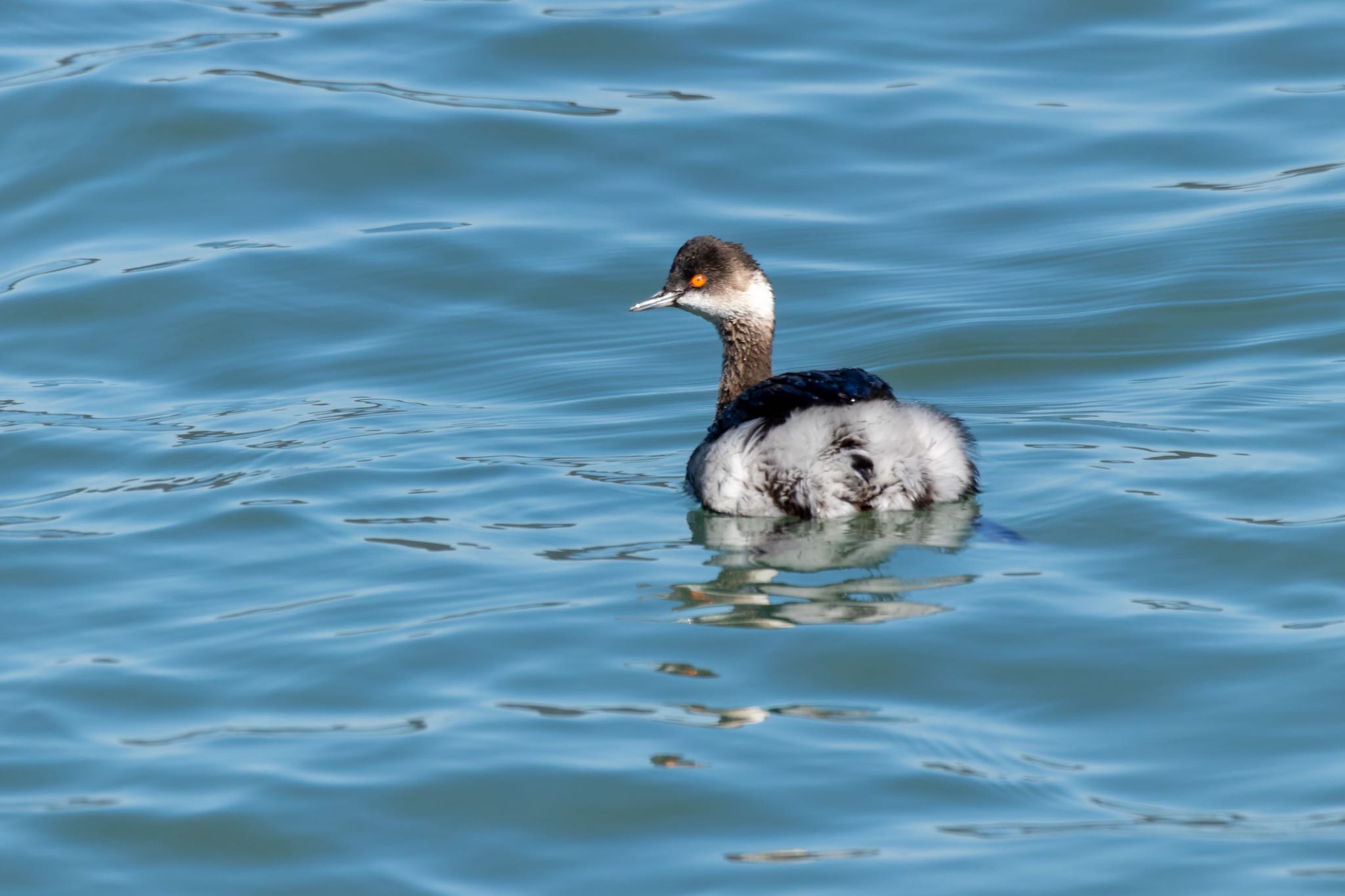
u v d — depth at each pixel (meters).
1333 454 13.78
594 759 9.60
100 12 24.95
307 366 17.66
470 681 10.62
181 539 13.22
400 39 23.88
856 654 10.77
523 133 21.66
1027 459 14.19
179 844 9.09
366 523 13.37
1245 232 19.08
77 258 19.80
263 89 22.55
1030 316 17.75
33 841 9.14
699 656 10.82
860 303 18.28
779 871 8.58
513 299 18.92
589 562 12.42
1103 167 20.73
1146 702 10.14
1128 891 8.29
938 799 9.16
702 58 23.20
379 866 8.85
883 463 12.76
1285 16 23.59
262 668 10.95
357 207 20.64
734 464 13.08
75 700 10.67
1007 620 11.17
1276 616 11.16
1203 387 15.75
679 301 15.55
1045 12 24.09
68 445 15.58
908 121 21.75
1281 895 8.21
